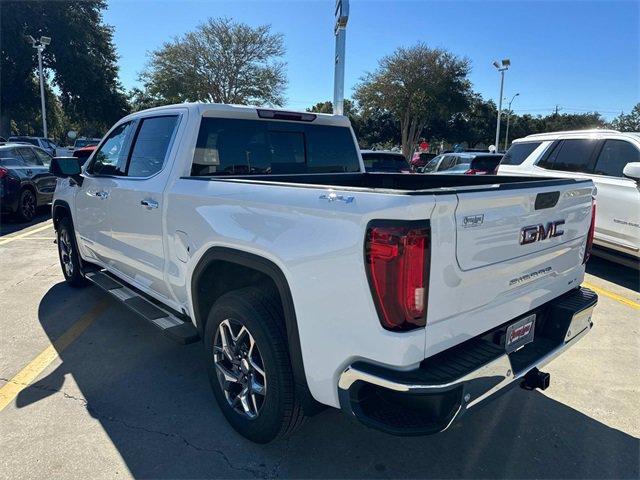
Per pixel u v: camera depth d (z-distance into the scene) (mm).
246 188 2656
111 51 40469
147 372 3664
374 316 1991
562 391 3469
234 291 2744
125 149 4078
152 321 3453
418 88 35312
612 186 6379
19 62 35219
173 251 3240
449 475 2588
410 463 2680
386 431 2037
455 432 2965
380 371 2008
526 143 8234
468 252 2105
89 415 3080
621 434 2961
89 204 4523
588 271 6930
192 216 2975
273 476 2562
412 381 1960
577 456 2752
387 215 1930
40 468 2580
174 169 3326
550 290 2775
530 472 2617
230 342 2832
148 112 3904
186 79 35188
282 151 3973
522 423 3066
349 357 2104
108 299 5262
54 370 3676
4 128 38156
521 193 2334
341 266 2068
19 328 4461
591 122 72500
